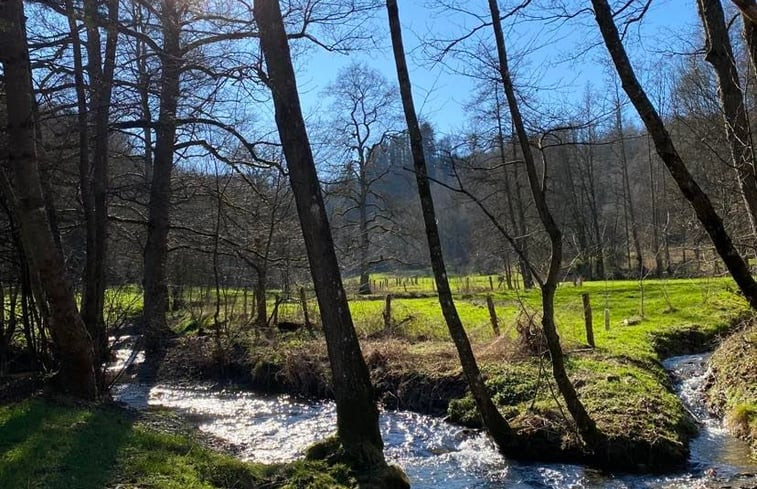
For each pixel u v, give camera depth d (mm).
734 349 13445
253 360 16594
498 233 39656
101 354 12609
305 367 15328
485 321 19922
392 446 10844
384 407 13547
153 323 19219
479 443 10664
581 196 47969
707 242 23438
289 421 12672
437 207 58406
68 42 12094
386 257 37969
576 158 46906
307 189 8555
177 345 18719
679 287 29469
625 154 49594
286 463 8133
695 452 9562
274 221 21344
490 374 12719
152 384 16516
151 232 19750
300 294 21109
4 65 9234
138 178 24156
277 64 8570
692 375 14398
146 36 14055
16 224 11938
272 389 15625
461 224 57844
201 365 17234
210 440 10867
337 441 8359
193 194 20922
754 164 7266
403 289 40531
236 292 25188
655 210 46375
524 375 12391
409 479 9117
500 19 8555
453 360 14289
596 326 19719
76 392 10258
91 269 12273
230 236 21484
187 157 20219
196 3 14969
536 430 9820
